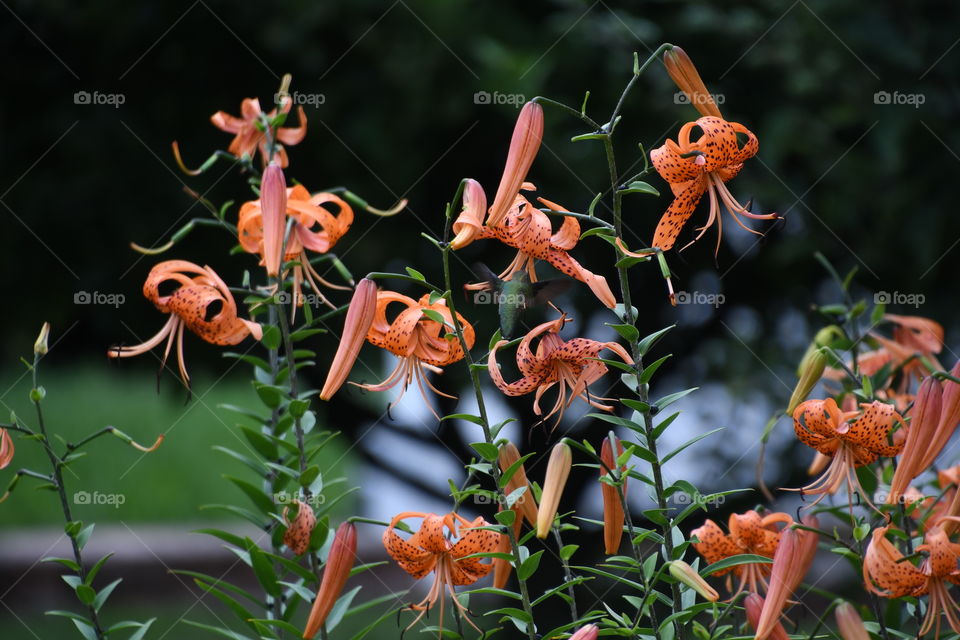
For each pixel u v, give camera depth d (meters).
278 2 5.54
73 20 5.66
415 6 5.51
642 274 6.10
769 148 5.48
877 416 2.68
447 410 6.47
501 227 2.71
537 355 2.67
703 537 2.88
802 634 3.01
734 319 6.29
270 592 3.07
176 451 10.92
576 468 6.35
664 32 5.67
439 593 2.73
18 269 5.97
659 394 6.38
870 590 2.65
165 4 5.62
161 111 5.88
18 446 10.70
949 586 2.61
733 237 6.04
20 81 5.78
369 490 7.43
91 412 10.91
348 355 2.68
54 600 8.62
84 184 5.78
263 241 3.04
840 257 5.87
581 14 5.57
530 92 5.40
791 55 5.57
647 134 5.58
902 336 3.52
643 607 2.64
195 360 6.14
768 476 6.01
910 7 5.63
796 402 2.81
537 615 6.00
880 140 5.46
